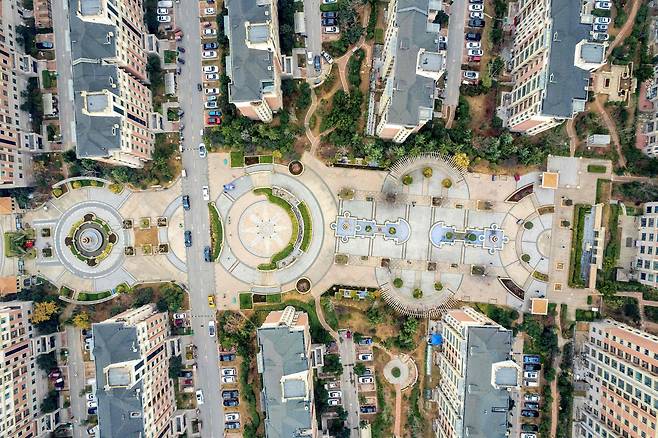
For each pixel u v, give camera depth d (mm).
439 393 107188
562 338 109250
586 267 110250
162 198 111312
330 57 108688
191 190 111125
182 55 109812
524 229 110500
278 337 94250
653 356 87250
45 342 107688
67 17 109188
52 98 109812
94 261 111312
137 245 111500
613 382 97562
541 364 109000
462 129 107000
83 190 111250
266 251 112000
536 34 95500
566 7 90375
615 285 106438
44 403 107500
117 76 94062
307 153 110688
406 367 110312
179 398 110938
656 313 106438
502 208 110438
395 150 106500
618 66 107562
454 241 111125
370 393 110500
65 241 111500
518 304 110688
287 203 111375
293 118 109938
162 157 109438
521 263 110688
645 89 107938
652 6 107500
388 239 111438
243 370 109188
